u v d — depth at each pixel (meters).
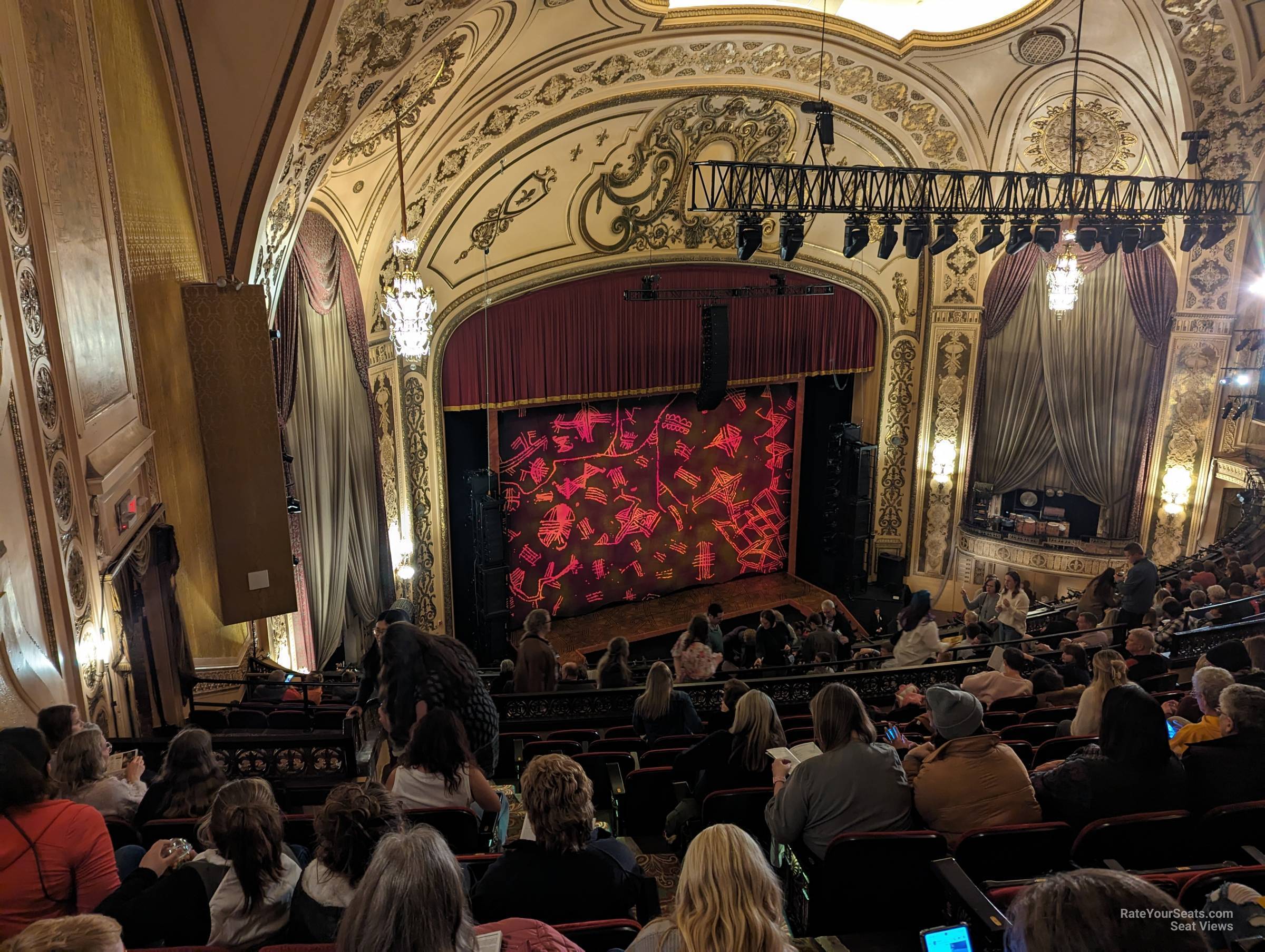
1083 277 18.08
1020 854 3.60
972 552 19.95
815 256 18.66
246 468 8.82
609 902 3.21
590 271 16.84
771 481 21.03
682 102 15.26
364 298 14.41
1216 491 17.95
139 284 7.42
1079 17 11.87
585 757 5.86
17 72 5.27
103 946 1.95
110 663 6.42
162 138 8.09
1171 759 3.86
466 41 10.80
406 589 16.28
